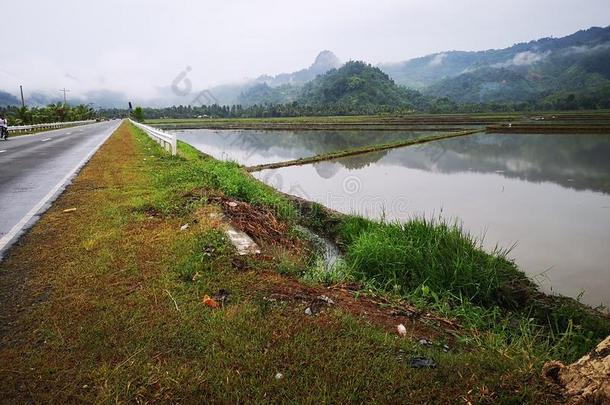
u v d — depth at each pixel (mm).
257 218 6898
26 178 9688
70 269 3990
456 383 2471
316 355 2682
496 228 8086
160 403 2256
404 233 6508
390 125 55500
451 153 22125
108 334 2867
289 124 65438
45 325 2996
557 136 33156
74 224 5551
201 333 2896
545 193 11641
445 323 3848
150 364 2545
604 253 6680
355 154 21609
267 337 2877
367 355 2723
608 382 2139
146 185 8484
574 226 8203
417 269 5379
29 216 6043
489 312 4562
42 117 53156
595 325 4141
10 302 3371
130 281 3729
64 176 9922
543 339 4055
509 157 20109
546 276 5812
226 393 2326
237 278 3898
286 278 4172
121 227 5379
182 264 4117
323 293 3932
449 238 5973
